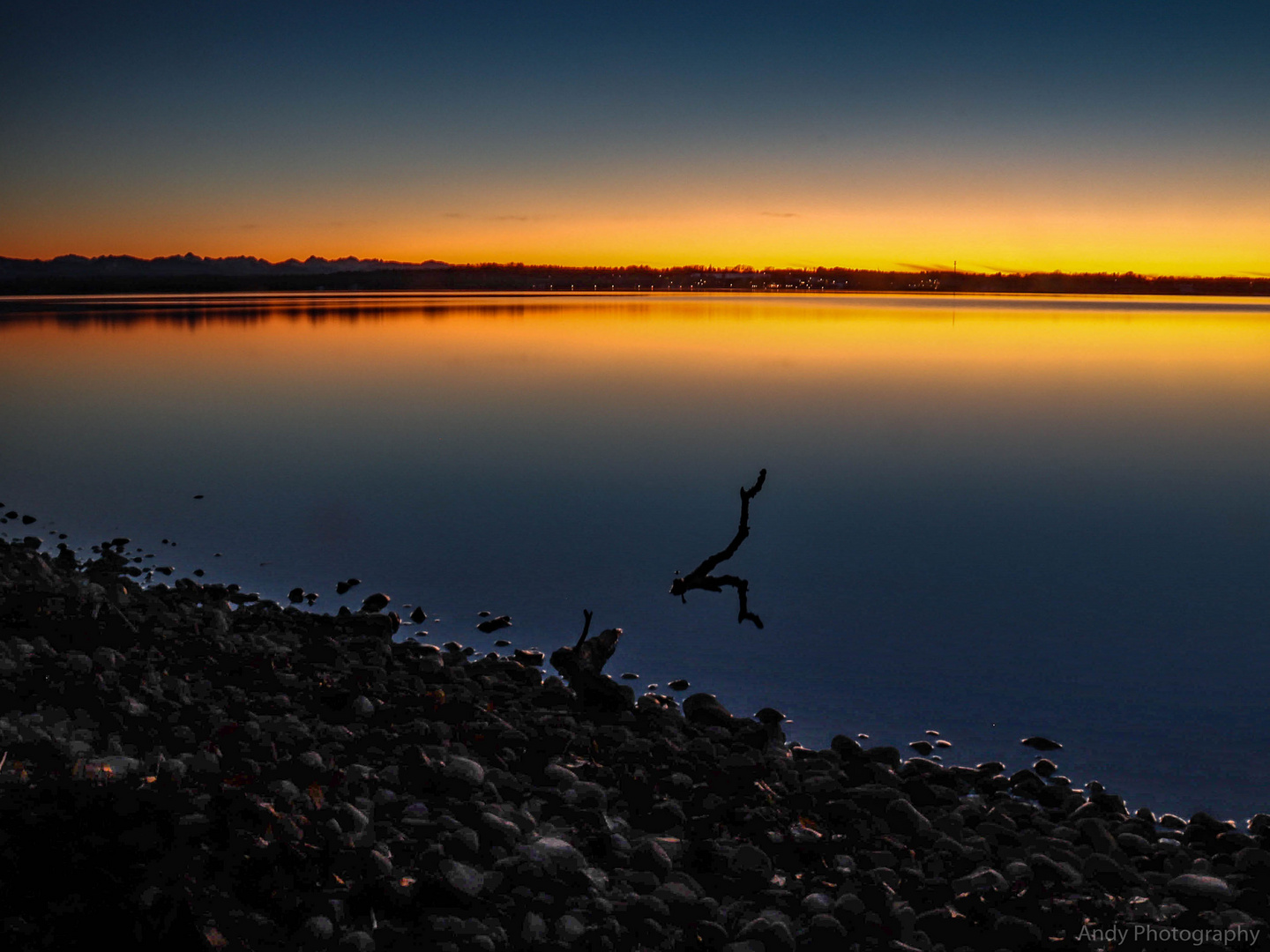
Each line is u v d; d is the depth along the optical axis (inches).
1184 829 284.5
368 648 385.7
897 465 853.8
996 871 232.5
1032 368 1732.3
